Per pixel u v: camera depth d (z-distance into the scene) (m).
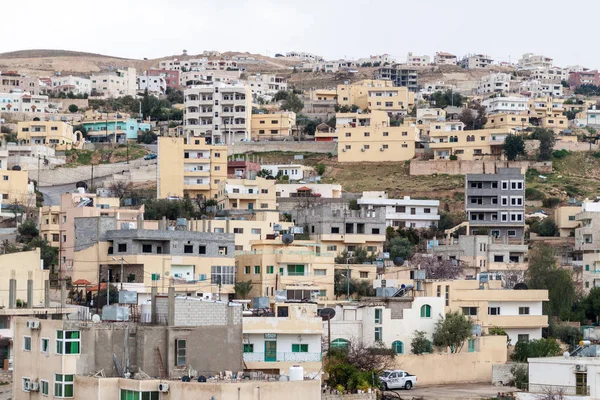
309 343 125.69
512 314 172.38
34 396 104.00
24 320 106.88
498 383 153.25
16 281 155.38
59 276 198.75
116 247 170.62
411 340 154.38
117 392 96.94
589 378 127.00
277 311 131.00
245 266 178.38
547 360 130.88
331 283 177.25
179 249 171.75
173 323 104.12
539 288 197.00
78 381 98.88
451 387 148.62
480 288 178.00
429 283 167.12
